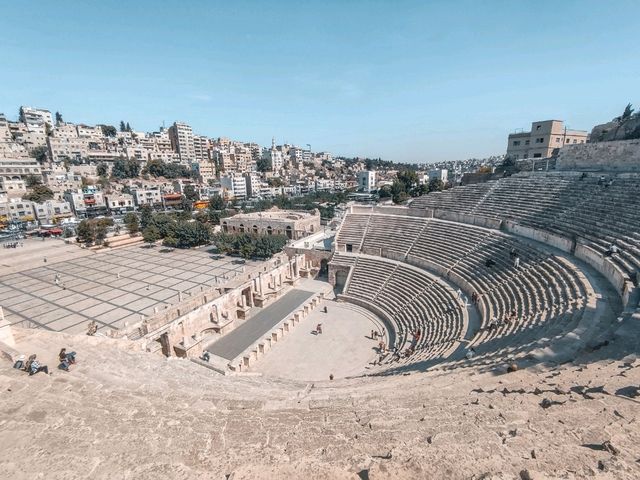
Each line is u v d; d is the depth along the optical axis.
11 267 66.12
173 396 13.82
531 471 5.89
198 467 8.07
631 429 7.54
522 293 27.45
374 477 6.25
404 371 23.02
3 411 11.96
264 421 11.12
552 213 36.66
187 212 110.62
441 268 40.38
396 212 56.91
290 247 58.09
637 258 22.72
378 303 41.59
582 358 13.14
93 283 57.34
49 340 20.61
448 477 6.16
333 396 15.64
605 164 41.09
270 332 36.22
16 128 168.50
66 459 8.98
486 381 12.99
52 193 120.00
